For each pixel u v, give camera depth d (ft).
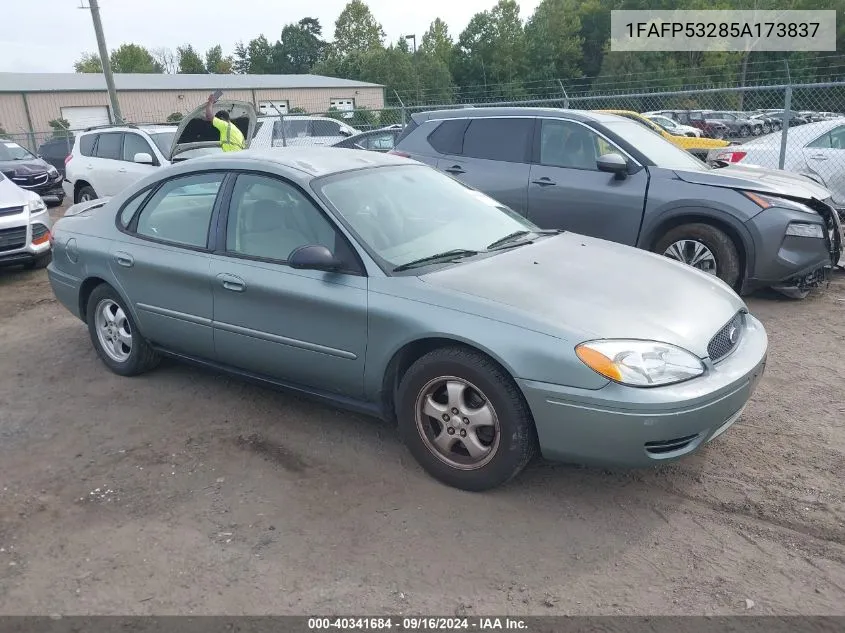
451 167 24.13
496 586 9.00
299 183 12.71
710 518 10.31
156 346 15.51
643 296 11.11
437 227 13.14
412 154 25.09
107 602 8.91
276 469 12.06
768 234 19.19
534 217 22.75
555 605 8.64
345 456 12.42
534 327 10.03
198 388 15.65
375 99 165.68
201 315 13.83
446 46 247.50
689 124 86.94
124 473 12.11
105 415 14.47
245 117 34.24
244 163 13.73
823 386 14.82
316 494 11.23
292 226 12.66
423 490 11.22
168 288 14.29
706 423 9.96
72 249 16.51
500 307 10.42
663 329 10.27
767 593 8.74
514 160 23.22
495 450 10.52
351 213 12.39
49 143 69.67
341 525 10.37
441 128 24.93
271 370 13.16
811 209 19.49
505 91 139.95
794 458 11.89
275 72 345.92
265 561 9.62
